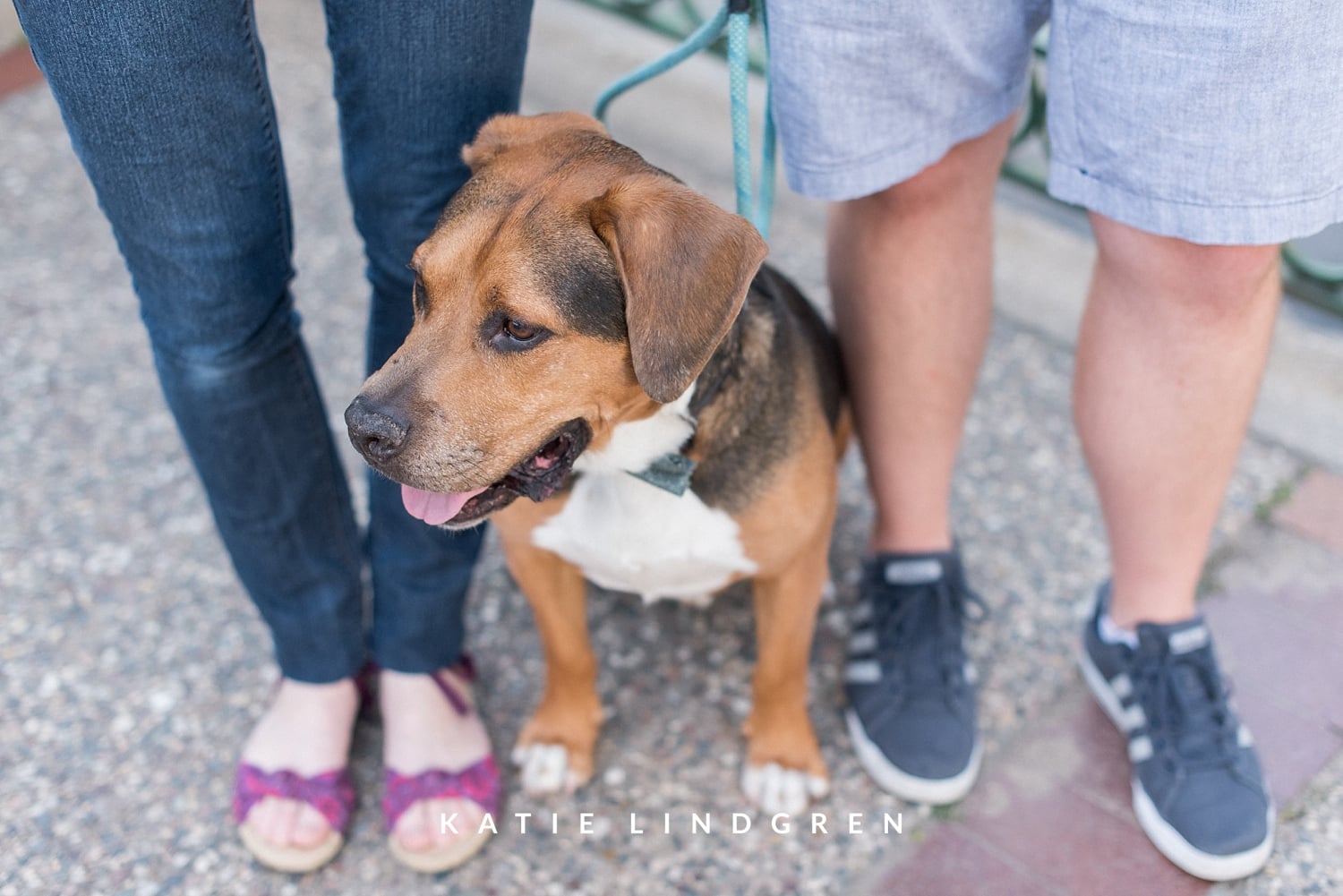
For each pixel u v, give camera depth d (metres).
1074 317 3.69
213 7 1.78
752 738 2.61
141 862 2.47
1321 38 1.72
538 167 1.95
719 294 1.80
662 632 2.94
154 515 3.22
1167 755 2.46
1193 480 2.32
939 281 2.39
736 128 2.15
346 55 2.01
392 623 2.54
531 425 1.91
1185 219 1.91
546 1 4.68
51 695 2.79
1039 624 2.91
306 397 2.33
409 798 2.47
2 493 3.28
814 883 2.43
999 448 3.37
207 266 1.98
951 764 2.52
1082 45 1.91
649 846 2.51
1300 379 3.37
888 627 2.68
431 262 1.90
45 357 3.70
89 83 1.77
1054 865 2.44
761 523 2.21
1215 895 2.37
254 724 2.74
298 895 2.43
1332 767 2.57
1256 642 2.82
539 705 2.77
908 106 2.06
